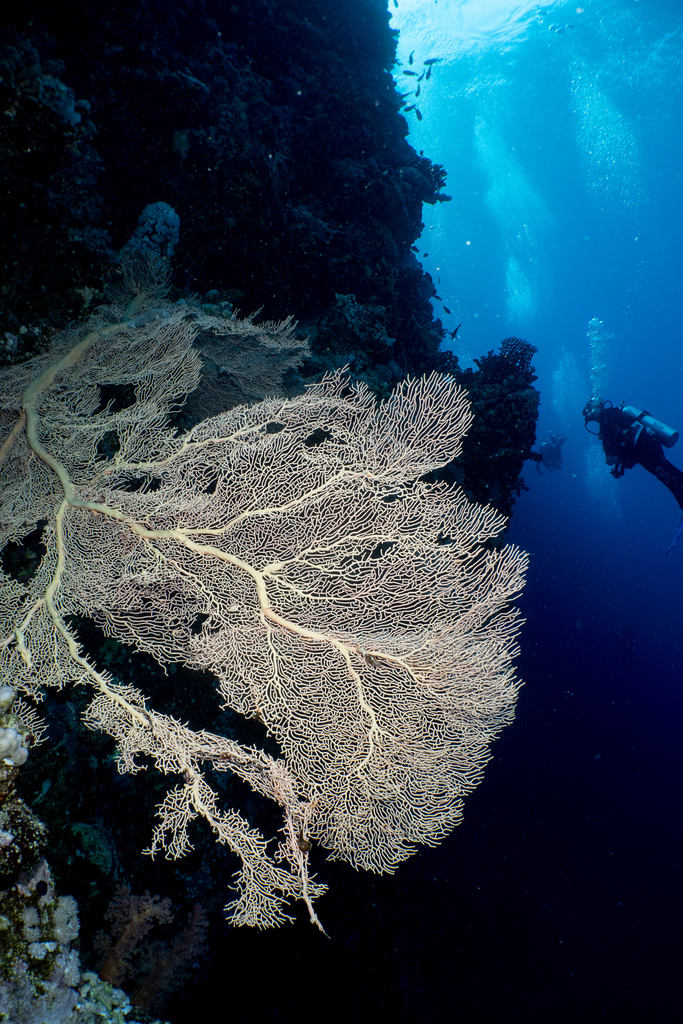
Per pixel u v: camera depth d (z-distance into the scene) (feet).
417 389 10.60
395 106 29.84
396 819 9.39
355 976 22.21
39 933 7.11
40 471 11.02
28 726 10.18
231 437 10.75
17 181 13.46
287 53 25.38
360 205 25.50
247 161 18.71
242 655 9.54
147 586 10.04
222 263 19.02
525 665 84.28
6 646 9.62
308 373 20.48
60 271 14.42
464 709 9.72
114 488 10.87
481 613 10.08
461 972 37.88
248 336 16.49
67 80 14.87
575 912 53.88
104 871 12.46
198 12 17.51
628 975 48.65
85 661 9.40
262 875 8.63
